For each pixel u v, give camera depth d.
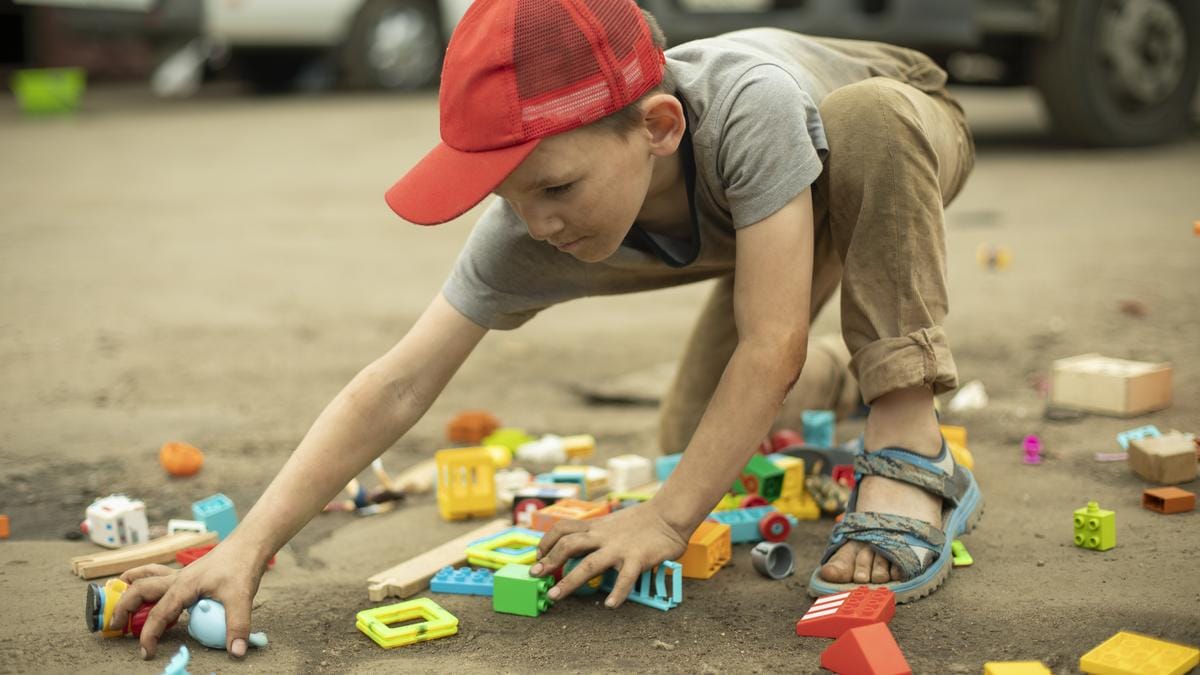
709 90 1.87
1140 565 1.98
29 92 10.33
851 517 1.96
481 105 1.66
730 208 1.91
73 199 6.66
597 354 3.80
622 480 2.54
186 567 1.83
